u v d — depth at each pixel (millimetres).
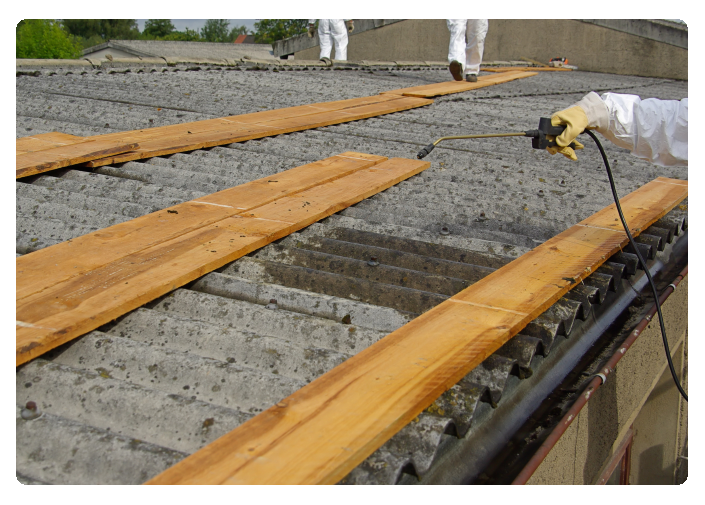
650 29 18125
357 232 3344
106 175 4246
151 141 4848
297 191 3846
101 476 1625
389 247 3248
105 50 42125
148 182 4125
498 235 3508
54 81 7750
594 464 2967
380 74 13211
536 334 2391
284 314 2381
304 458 1517
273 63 12008
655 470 6266
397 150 5461
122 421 1822
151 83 8336
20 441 1722
